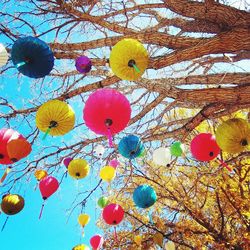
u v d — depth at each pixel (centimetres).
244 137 303
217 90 386
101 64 415
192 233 744
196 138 350
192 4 411
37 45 269
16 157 308
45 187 401
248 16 387
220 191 755
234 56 554
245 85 380
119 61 269
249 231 703
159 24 530
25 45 266
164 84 420
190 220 787
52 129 298
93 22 471
